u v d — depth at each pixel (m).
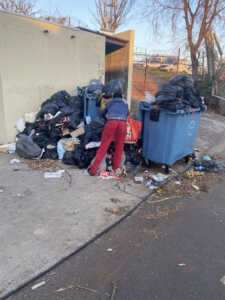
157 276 2.40
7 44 5.64
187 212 3.59
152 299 2.14
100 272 2.42
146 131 4.96
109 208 3.55
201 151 6.68
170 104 4.42
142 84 13.57
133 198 3.88
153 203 3.79
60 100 6.34
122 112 4.48
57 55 6.84
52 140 5.48
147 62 14.63
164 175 4.79
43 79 6.62
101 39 8.12
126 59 9.36
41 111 5.89
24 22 5.88
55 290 2.20
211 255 2.72
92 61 8.00
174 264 2.56
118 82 4.71
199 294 2.21
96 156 4.51
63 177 4.47
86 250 2.71
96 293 2.18
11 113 6.05
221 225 3.30
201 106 5.23
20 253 2.60
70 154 4.96
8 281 2.25
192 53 13.75
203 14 12.67
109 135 4.41
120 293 2.19
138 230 3.11
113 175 4.57
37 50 6.31
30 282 2.26
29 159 5.19
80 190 4.04
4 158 5.24
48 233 2.94
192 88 5.18
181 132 4.80
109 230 3.07
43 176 4.48
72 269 2.44
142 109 4.89
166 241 2.92
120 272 2.43
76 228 3.06
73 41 7.19
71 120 5.65
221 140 8.00
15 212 3.33
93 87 5.76
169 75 15.51
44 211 3.39
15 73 5.94
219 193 4.25
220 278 2.40
